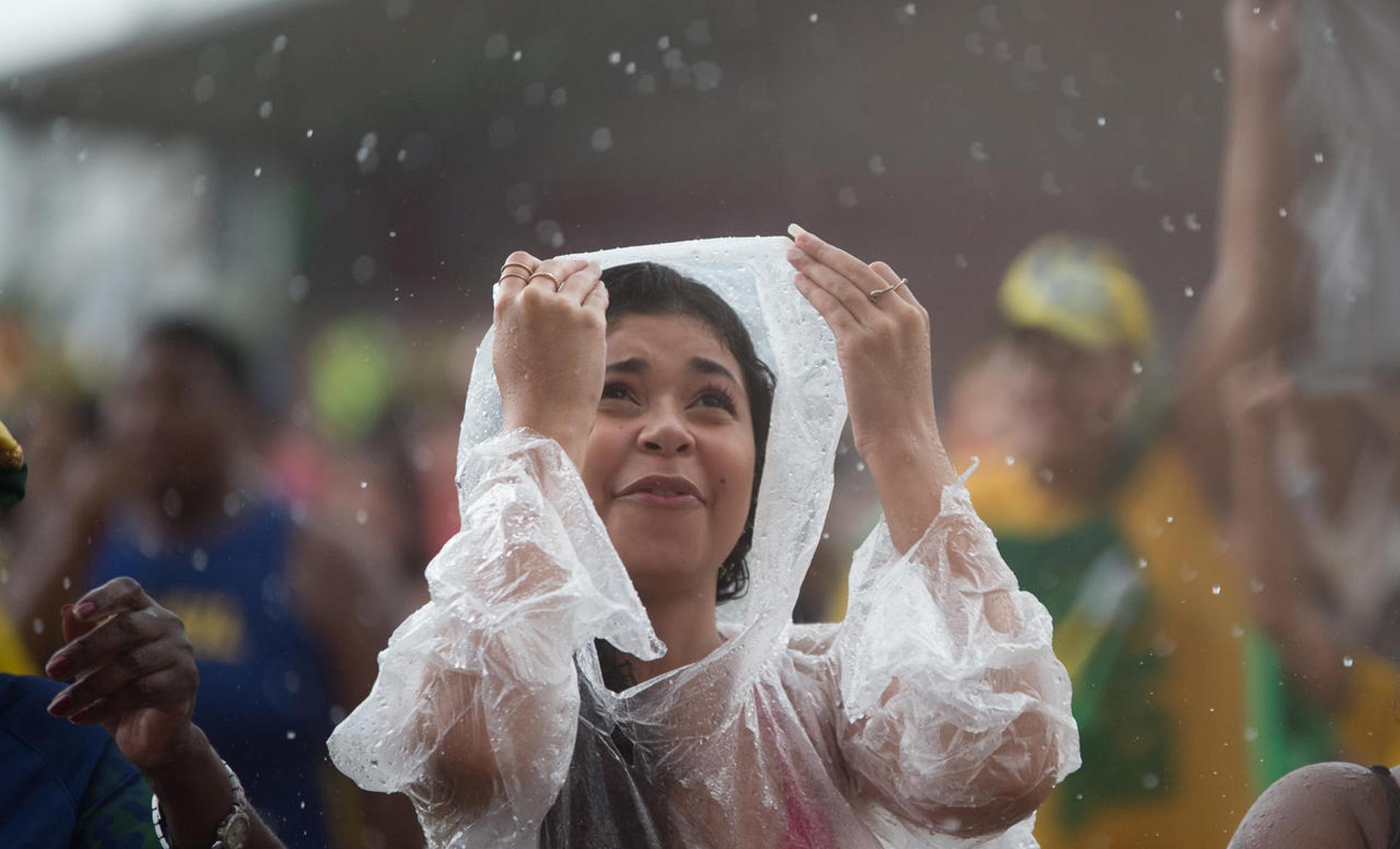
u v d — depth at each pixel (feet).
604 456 21.17
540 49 83.56
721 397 21.77
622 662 21.56
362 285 88.02
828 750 21.63
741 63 80.43
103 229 89.97
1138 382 35.99
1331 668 32.48
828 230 78.13
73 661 19.17
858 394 21.63
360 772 19.11
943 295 74.13
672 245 22.68
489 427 22.06
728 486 21.42
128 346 71.82
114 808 21.43
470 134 88.22
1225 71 68.28
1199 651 33.50
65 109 92.17
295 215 90.68
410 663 19.04
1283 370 32.76
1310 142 32.12
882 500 21.38
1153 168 69.92
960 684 19.58
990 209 73.87
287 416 58.34
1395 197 31.58
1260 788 32.68
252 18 83.35
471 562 19.08
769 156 81.20
